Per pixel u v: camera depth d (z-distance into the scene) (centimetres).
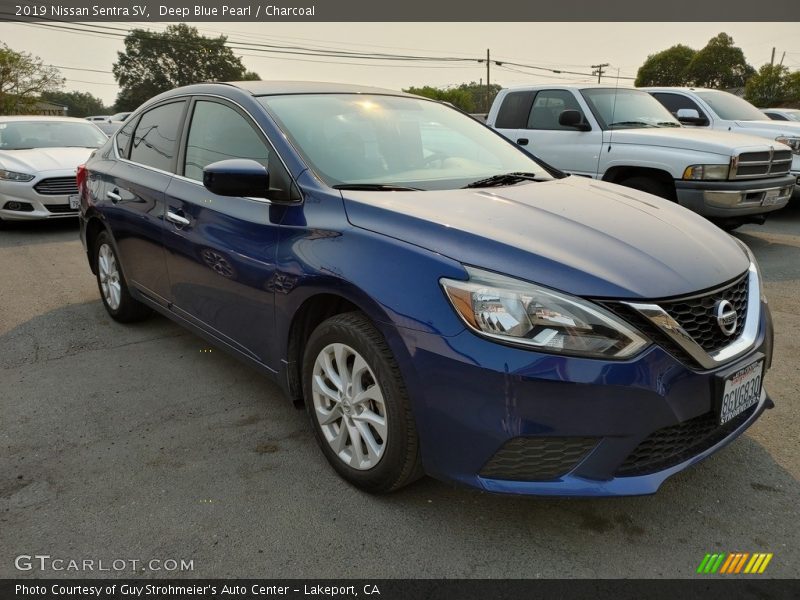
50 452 280
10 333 435
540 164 358
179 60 6981
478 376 195
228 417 313
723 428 227
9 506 241
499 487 201
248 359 300
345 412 246
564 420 192
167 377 360
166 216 341
